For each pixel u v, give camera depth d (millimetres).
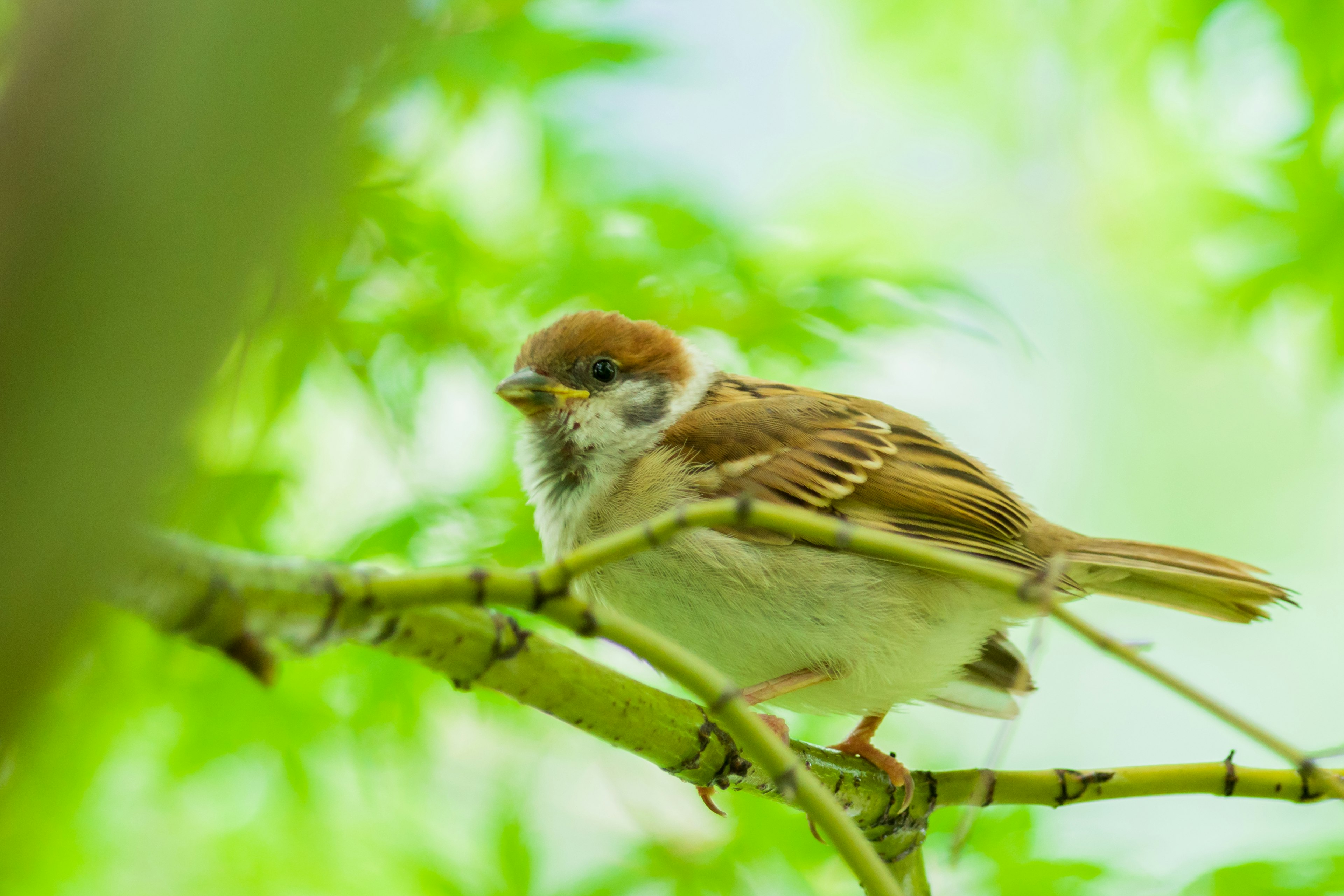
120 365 2723
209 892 9453
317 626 4316
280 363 8758
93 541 2715
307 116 3037
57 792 8281
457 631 5297
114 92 2736
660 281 9742
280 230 3023
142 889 9430
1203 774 7164
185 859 9539
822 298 9492
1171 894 7625
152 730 8828
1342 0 9812
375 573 4398
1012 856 8078
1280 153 10383
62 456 2662
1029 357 9438
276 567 4246
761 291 9570
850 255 10219
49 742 8141
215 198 2848
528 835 8531
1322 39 9867
